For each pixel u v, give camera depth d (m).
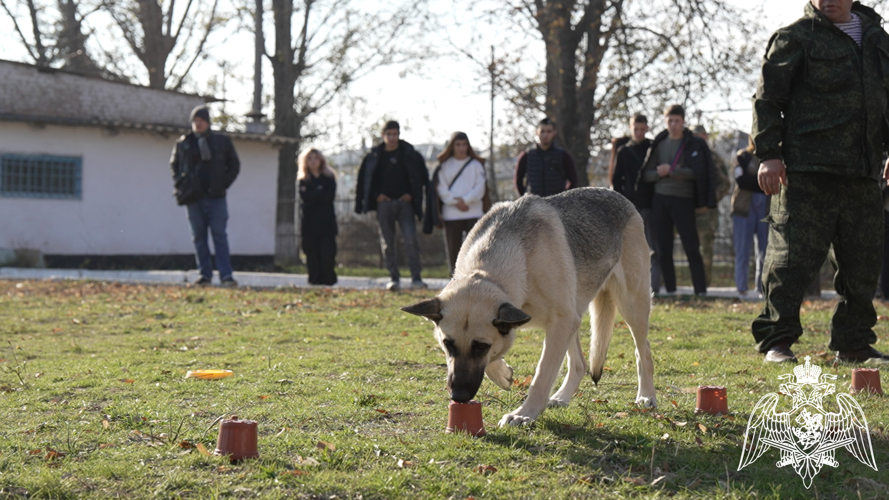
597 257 4.65
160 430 3.84
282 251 25.19
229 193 21.58
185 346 6.82
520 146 21.56
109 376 5.32
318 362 5.86
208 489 2.95
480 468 3.21
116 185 20.16
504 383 4.57
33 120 18.75
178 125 22.78
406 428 3.94
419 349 6.46
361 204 11.89
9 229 18.91
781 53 5.72
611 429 3.91
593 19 20.19
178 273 16.17
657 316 8.56
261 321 8.65
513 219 4.38
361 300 10.51
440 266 23.14
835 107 5.55
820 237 5.75
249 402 4.53
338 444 3.55
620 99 20.09
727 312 8.99
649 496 2.92
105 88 21.44
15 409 4.34
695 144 10.03
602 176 22.62
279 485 3.00
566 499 2.89
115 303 10.41
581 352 4.81
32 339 7.41
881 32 5.71
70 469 3.21
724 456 3.44
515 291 4.10
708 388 4.29
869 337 5.88
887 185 9.59
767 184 5.75
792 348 6.50
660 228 10.42
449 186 10.69
